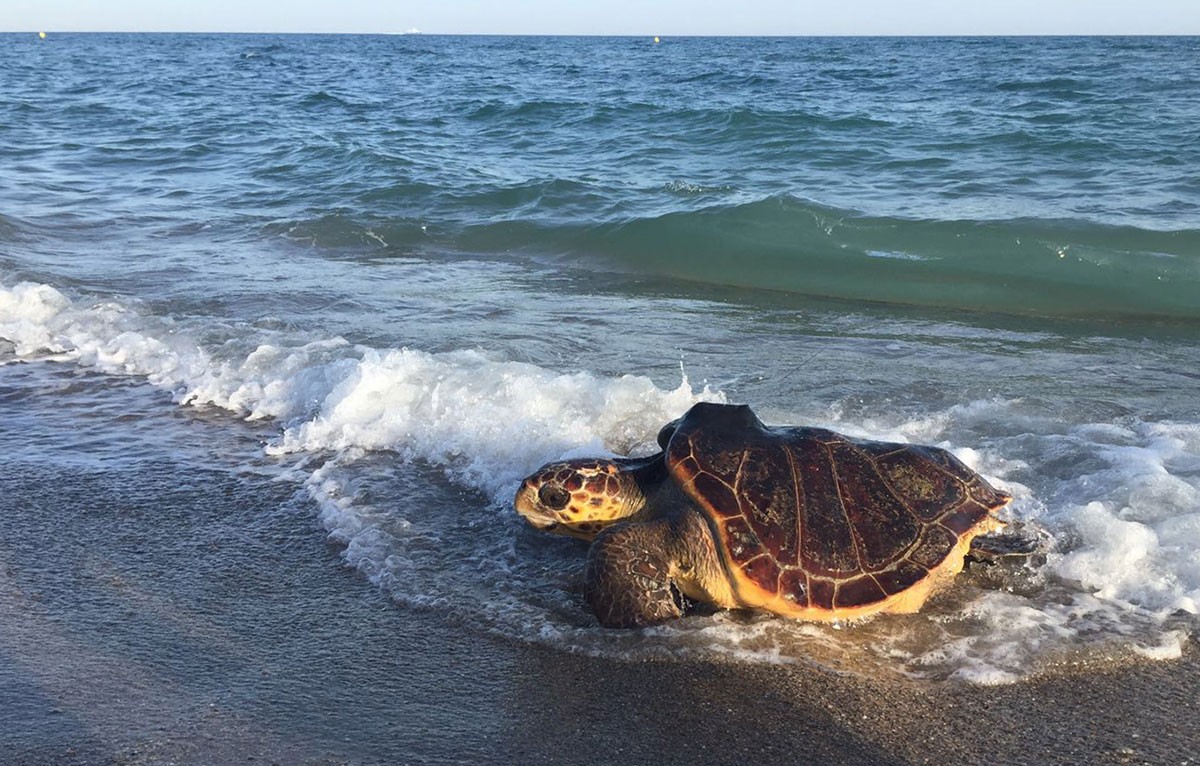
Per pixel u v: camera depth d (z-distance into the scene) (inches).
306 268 195.9
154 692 67.3
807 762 61.5
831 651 72.0
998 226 201.8
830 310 165.6
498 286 181.9
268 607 78.0
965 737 63.6
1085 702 66.6
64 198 278.1
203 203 274.2
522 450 100.3
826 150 347.3
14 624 75.2
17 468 103.2
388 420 108.3
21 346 143.0
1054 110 454.6
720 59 1210.0
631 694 67.7
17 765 59.9
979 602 77.5
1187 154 307.9
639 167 329.4
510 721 65.2
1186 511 85.9
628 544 76.2
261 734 63.2
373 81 852.0
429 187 276.7
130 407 120.6
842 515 76.6
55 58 1425.9
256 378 125.6
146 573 83.1
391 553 85.2
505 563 83.8
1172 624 74.3
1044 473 97.0
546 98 586.2
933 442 104.3
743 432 81.2
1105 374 127.5
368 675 69.7
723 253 199.8
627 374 125.7
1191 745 62.4
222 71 1057.5
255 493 97.3
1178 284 174.1
